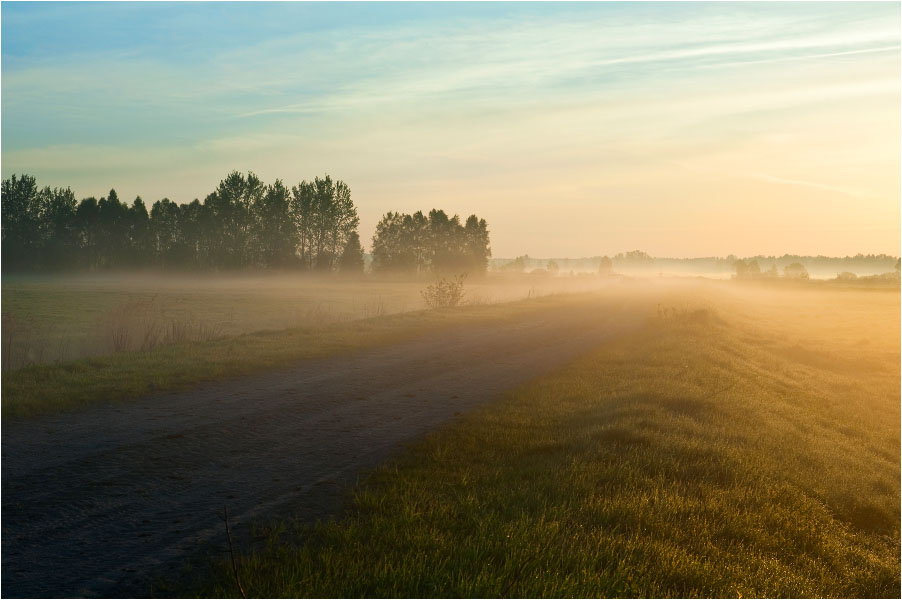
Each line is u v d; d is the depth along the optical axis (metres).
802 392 20.77
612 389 15.85
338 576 5.58
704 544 7.50
